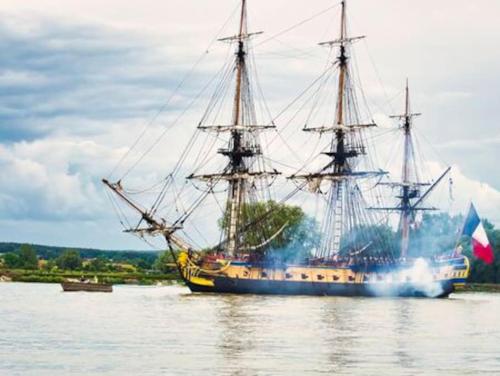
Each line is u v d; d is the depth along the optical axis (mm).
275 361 76562
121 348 84375
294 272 196625
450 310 153000
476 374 71250
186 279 194125
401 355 82000
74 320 116500
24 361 75375
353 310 144500
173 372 70062
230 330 102938
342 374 70375
